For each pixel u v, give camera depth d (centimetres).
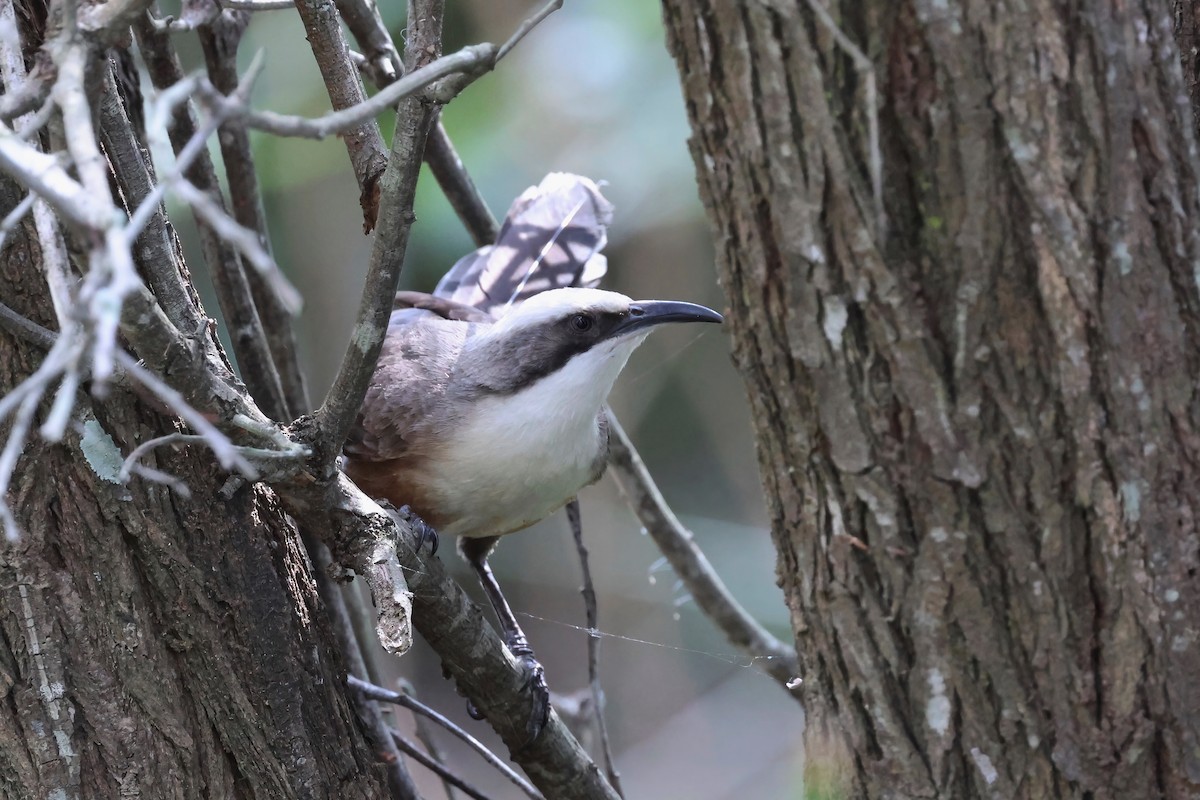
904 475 433
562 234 1069
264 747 538
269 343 850
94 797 506
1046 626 435
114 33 391
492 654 655
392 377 830
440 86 456
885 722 462
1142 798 445
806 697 492
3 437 484
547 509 848
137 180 491
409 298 967
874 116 396
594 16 1409
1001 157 398
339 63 612
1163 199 409
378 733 716
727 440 1556
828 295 422
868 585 452
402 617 533
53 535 493
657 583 1499
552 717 704
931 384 421
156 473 456
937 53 391
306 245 1398
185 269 557
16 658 493
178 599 517
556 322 821
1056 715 443
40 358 483
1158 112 407
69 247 432
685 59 423
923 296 415
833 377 432
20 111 384
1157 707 437
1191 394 421
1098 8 391
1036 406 418
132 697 509
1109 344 411
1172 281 414
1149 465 420
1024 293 409
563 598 1532
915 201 408
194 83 317
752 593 1401
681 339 1547
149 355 457
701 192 441
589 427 836
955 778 457
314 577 630
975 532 432
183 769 521
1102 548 427
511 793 1427
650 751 1430
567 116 1405
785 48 399
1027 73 391
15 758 498
